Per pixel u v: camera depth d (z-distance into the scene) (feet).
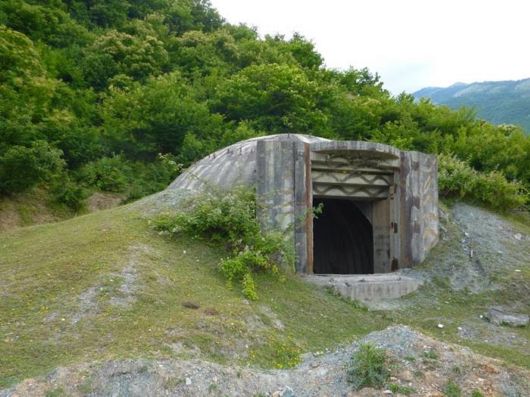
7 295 31.60
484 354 33.37
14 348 25.57
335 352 29.63
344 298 41.81
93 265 35.06
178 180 59.88
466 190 61.87
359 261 62.18
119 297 31.14
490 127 112.37
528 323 40.55
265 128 100.27
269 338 30.07
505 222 59.31
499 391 24.95
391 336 29.17
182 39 135.64
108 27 136.77
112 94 100.99
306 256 44.80
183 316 29.58
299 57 149.18
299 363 28.43
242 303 33.32
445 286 46.83
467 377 25.61
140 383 22.89
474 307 43.52
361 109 115.75
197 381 23.67
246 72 109.50
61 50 114.01
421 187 51.37
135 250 38.17
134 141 92.22
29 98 82.43
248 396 24.06
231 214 42.04
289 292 38.60
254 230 41.65
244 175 50.29
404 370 25.54
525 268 49.16
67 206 77.92
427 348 27.43
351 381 25.20
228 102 104.99
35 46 104.88
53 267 35.37
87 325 28.04
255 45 139.95
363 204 56.08
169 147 95.91
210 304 32.12
